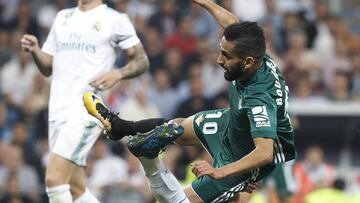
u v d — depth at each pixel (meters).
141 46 23.70
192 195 21.69
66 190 22.81
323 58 46.66
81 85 23.09
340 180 36.50
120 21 23.44
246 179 21.17
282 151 20.56
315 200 34.50
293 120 39.91
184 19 46.75
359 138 41.78
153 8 48.75
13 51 45.53
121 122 20.44
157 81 42.66
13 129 38.81
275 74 19.83
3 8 47.81
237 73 19.58
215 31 47.28
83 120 23.00
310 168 38.19
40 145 39.47
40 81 42.34
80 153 23.02
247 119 19.77
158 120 20.53
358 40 50.25
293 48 46.50
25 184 37.12
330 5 53.88
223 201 21.73
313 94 44.09
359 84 44.81
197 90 41.62
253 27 19.47
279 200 30.88
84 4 23.61
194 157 37.22
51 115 23.30
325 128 41.69
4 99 42.59
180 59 44.91
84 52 23.20
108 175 36.66
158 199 21.02
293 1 50.41
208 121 21.34
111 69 23.55
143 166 20.45
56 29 23.61
